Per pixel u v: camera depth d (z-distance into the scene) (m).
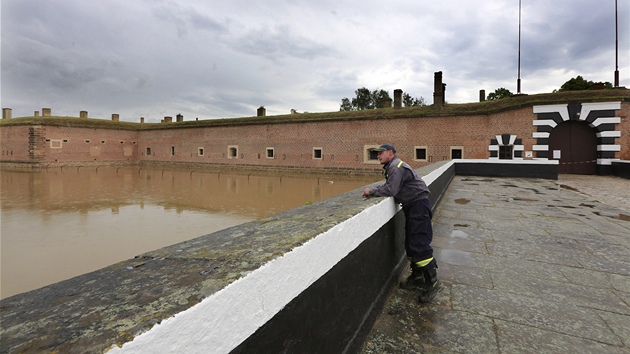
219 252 1.56
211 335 1.08
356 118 30.55
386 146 3.54
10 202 20.09
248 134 37.88
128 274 1.33
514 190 11.05
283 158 35.25
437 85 27.48
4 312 1.01
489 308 3.17
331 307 2.05
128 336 0.84
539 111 21.78
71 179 32.56
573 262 4.35
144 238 12.47
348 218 2.31
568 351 2.50
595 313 3.05
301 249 1.66
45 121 42.25
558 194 10.20
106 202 20.30
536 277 3.88
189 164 43.53
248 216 16.69
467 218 6.89
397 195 3.46
